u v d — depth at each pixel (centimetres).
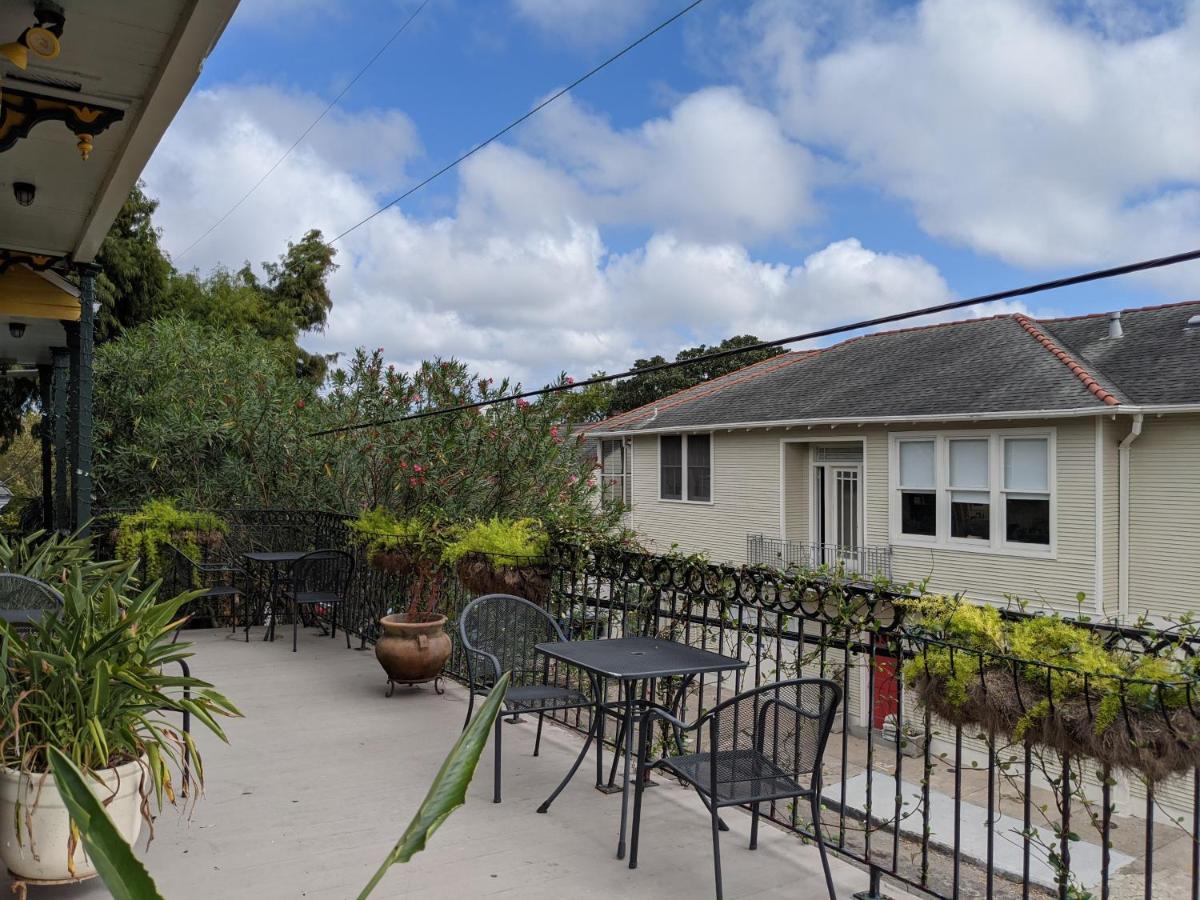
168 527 742
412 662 532
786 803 400
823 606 341
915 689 289
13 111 423
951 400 1321
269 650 671
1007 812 771
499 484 892
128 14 359
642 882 307
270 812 358
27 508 1139
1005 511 1272
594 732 466
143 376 1060
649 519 1938
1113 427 1179
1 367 1466
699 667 334
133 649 291
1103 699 237
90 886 288
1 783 265
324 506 941
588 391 3506
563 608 526
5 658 279
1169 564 1143
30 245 667
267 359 1170
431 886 298
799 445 1622
